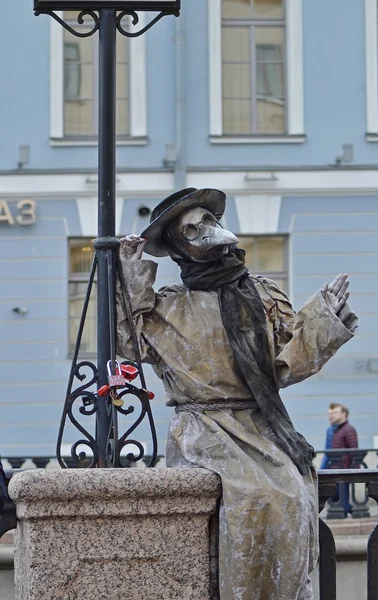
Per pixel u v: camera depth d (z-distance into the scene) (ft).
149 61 78.74
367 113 79.30
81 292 77.92
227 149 78.95
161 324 15.76
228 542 14.34
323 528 16.76
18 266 77.66
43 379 76.64
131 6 16.87
